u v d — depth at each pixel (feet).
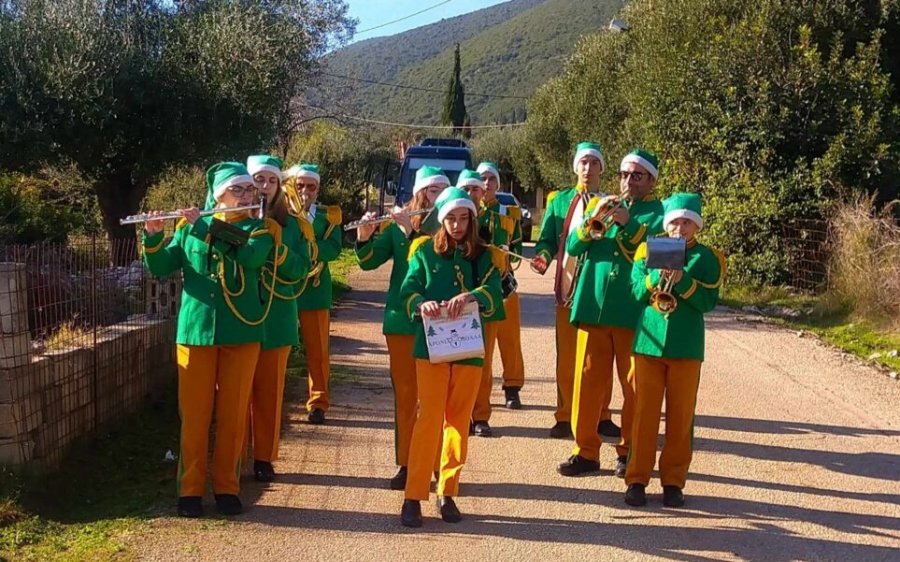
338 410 26.76
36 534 17.22
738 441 24.67
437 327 17.93
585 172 23.07
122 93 45.39
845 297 43.55
